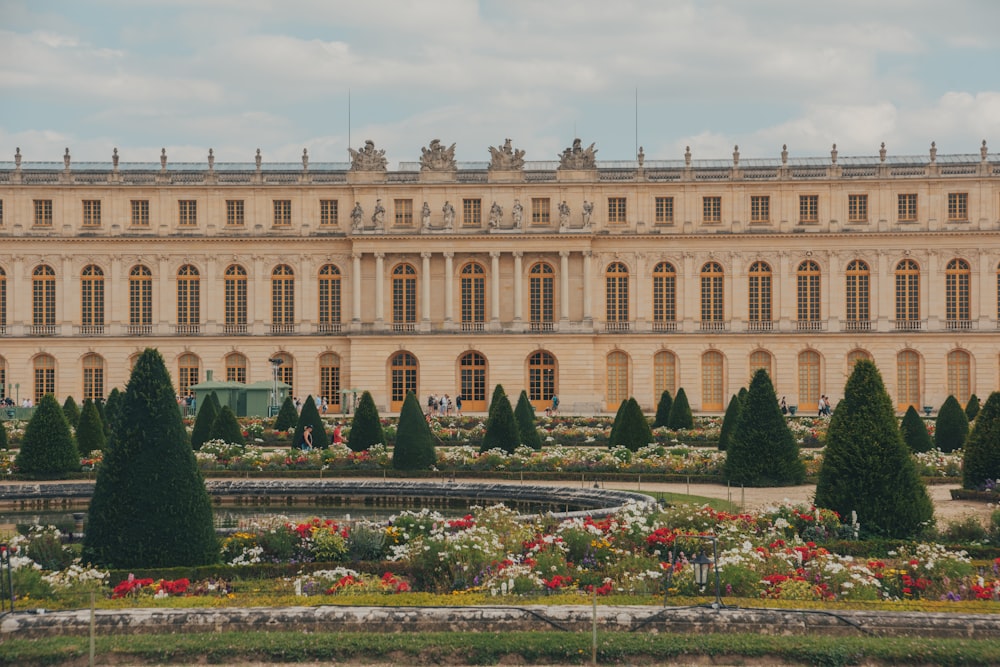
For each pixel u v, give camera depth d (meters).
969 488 54.50
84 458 70.62
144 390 36.12
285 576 34.78
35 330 120.75
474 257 120.56
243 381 121.25
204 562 35.78
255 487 57.44
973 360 118.31
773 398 59.12
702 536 31.83
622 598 29.86
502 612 28.02
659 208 120.81
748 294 120.44
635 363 120.75
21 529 46.09
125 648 26.08
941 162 119.31
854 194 119.44
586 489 55.62
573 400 119.19
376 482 59.03
